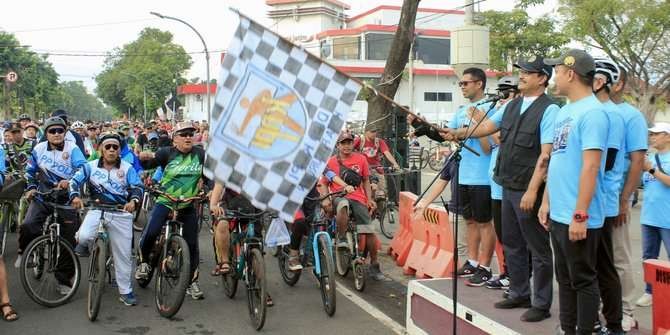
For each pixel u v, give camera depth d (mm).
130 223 6312
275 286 7324
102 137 6191
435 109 40250
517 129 4613
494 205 5160
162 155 6398
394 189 12672
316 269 6301
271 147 4457
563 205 3865
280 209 4453
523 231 4535
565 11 22969
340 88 4480
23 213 9914
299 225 6863
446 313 4977
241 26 4430
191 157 6375
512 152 4629
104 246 5902
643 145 4477
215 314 6176
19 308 6270
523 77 4629
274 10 57250
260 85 4449
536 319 4402
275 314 6180
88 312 6004
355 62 38875
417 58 43031
